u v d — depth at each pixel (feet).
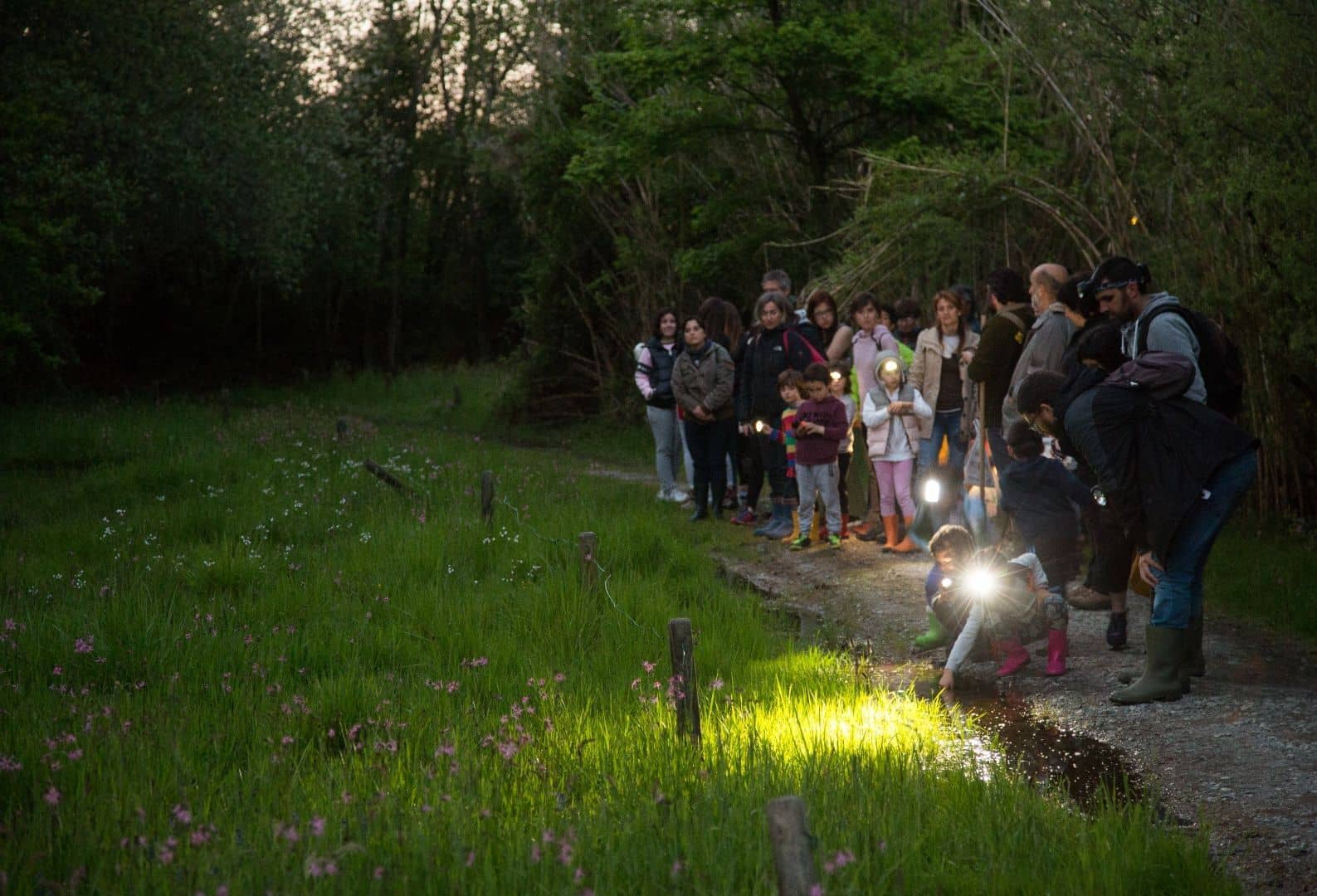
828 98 59.62
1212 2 31.07
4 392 86.43
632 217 74.79
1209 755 16.49
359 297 152.15
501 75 135.03
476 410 90.79
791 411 35.24
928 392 32.42
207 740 16.16
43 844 11.99
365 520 35.88
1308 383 30.19
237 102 89.30
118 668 20.30
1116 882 11.34
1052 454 25.12
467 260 152.15
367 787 14.03
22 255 67.82
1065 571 22.50
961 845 12.30
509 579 28.19
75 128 76.18
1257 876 12.80
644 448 68.44
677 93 64.49
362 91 132.67
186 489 42.27
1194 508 18.71
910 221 42.09
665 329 42.73
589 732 16.52
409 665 21.22
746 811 12.75
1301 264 28.22
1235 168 29.17
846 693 19.45
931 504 32.81
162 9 82.07
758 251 64.54
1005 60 46.01
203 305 139.44
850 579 29.91
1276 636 22.76
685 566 30.37
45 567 30.12
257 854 11.63
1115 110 36.78
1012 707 19.44
